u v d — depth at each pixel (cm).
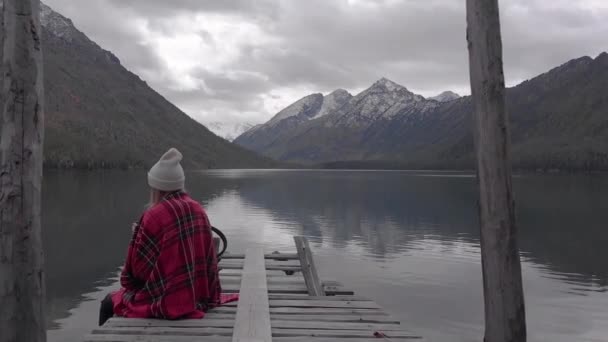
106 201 3709
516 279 381
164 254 416
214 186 6806
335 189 6325
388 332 432
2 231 318
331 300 554
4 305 319
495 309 382
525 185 7319
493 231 380
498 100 384
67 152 15375
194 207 440
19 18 323
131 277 436
